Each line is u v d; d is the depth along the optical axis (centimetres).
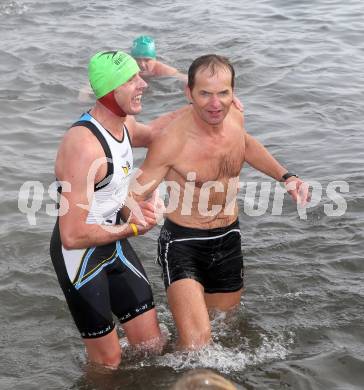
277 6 2531
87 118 802
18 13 2577
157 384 830
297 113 1652
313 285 1032
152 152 868
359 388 816
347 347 890
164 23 2395
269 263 1088
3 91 1789
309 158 1428
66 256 827
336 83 1814
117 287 865
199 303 877
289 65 1933
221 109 843
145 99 1739
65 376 855
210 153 878
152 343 875
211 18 2417
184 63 1980
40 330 955
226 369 849
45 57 2045
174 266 898
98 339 842
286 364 857
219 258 920
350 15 2370
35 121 1625
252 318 958
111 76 786
